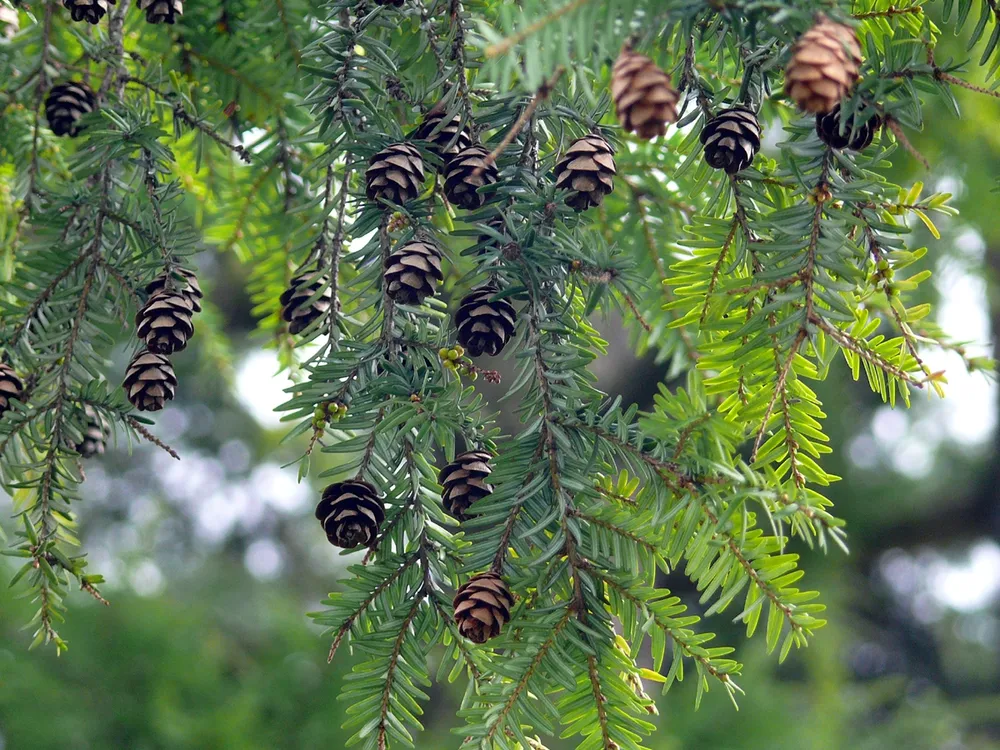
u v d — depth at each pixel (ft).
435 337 3.76
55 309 3.86
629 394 11.02
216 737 11.02
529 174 3.76
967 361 3.74
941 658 23.08
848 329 3.76
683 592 14.35
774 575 3.69
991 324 10.59
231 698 11.75
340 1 3.84
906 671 22.97
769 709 11.27
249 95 4.24
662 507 3.67
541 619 3.69
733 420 3.77
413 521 3.74
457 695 12.08
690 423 3.66
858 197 3.72
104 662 11.64
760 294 3.76
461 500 3.73
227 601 16.19
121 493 17.85
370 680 3.74
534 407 3.73
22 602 10.87
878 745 12.69
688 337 4.28
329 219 3.94
